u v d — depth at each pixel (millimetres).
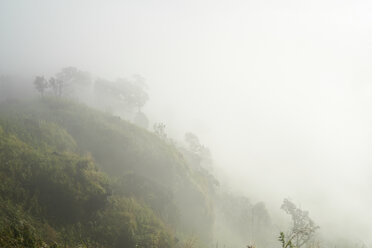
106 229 22062
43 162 23562
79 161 27234
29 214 18312
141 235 23766
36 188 20812
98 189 24578
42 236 16719
